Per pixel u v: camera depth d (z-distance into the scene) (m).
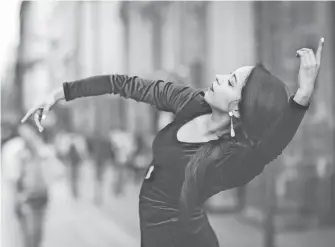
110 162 6.89
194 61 7.39
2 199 5.24
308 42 6.90
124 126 6.98
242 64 7.12
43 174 4.88
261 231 5.53
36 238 5.32
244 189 5.90
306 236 5.50
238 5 7.17
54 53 7.17
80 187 6.71
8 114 6.64
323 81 6.64
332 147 6.40
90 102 6.82
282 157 6.16
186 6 7.45
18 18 7.09
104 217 6.12
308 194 6.05
